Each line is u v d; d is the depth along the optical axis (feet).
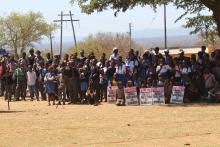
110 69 84.89
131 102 80.64
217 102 78.69
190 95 81.05
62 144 46.65
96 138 49.39
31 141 48.39
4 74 97.40
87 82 85.25
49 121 61.77
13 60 96.99
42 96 93.66
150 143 46.44
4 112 73.10
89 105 81.61
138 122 59.36
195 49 155.43
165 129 53.83
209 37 113.29
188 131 52.37
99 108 76.28
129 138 49.01
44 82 87.61
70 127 56.44
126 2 88.22
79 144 46.55
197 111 67.92
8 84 93.71
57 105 81.35
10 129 55.83
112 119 62.59
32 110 75.56
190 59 84.43
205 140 47.44
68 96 88.17
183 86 79.71
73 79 85.15
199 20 110.63
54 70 85.30
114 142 47.16
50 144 46.75
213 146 44.62
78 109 75.56
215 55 83.41
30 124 59.36
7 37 290.15
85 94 85.46
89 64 85.87
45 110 75.20
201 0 92.58
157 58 83.61
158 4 88.58
